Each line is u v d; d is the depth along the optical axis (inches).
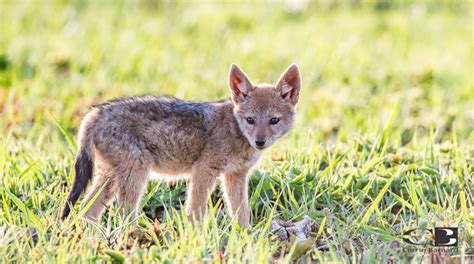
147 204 446.3
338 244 393.1
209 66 826.2
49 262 346.3
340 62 841.5
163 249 379.2
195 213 424.2
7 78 752.3
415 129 597.3
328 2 1124.5
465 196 449.1
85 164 413.7
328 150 494.0
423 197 430.9
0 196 432.5
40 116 637.3
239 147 438.0
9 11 1046.4
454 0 1144.2
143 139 423.8
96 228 393.4
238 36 961.5
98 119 420.8
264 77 778.2
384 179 457.7
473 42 946.1
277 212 434.9
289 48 898.7
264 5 1122.7
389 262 380.8
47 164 482.3
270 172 469.7
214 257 355.3
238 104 445.1
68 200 405.4
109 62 828.0
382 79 779.4
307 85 756.0
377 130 552.7
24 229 383.2
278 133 452.1
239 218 425.7
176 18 1062.4
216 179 439.2
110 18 1043.3
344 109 690.8
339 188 449.1
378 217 414.6
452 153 509.4
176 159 434.9
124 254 361.7
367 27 1005.8
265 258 355.6
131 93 719.7
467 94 743.7
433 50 904.3
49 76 772.0
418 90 725.9
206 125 434.9
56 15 1042.7
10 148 520.7
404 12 1102.4
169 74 789.2
